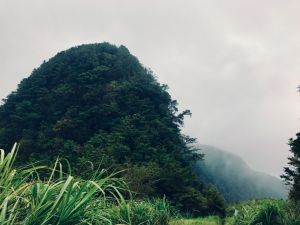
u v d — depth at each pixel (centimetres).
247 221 1377
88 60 13612
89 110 10831
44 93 12775
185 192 6131
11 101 12838
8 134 10888
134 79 12512
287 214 1356
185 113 11169
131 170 3844
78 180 367
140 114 10500
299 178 2352
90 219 356
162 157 7894
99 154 7000
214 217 2661
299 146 2489
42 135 9944
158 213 1039
